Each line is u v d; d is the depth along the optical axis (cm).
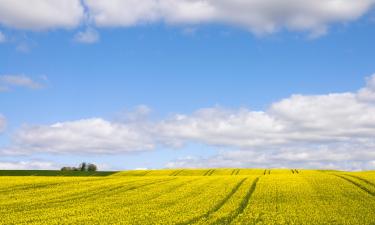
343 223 2767
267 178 6306
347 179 6044
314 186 5141
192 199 4034
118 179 6319
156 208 3475
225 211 3303
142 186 5272
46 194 4481
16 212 3303
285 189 4834
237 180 5975
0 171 8744
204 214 3162
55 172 8950
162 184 5509
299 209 3416
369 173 7281
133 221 2830
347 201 3903
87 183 5616
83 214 3167
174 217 2992
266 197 4184
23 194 4466
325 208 3466
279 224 2714
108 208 3497
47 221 2831
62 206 3641
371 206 3597
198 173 8756
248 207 3525
